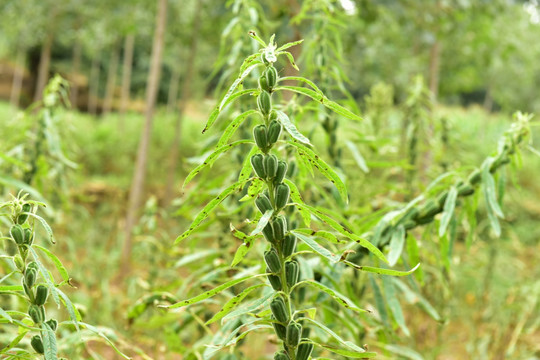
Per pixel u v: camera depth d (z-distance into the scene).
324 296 1.03
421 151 1.75
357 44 3.90
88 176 5.79
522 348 1.95
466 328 2.41
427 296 1.89
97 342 1.65
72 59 10.20
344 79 1.36
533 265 2.90
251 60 0.63
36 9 4.71
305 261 1.02
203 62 6.54
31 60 10.03
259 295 1.22
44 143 1.49
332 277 1.04
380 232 1.01
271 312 0.72
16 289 0.65
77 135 6.07
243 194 1.24
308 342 0.67
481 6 3.61
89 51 6.64
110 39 5.43
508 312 2.13
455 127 1.83
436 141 1.78
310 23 1.65
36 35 5.00
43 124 1.48
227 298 1.29
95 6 4.61
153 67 3.31
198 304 1.27
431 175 1.77
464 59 4.25
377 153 1.49
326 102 0.61
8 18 4.87
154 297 1.21
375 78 4.27
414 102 1.72
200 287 1.29
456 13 3.57
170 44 4.61
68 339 1.01
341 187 0.67
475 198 1.04
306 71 1.35
